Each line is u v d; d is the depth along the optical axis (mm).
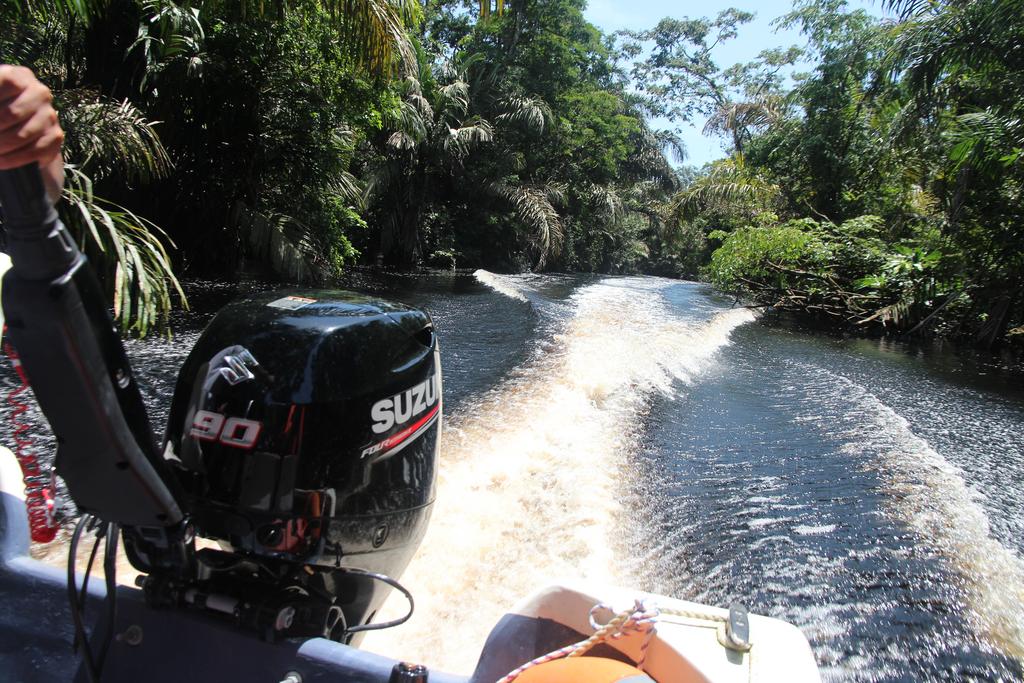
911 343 13602
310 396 1479
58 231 860
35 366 897
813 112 22125
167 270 6609
